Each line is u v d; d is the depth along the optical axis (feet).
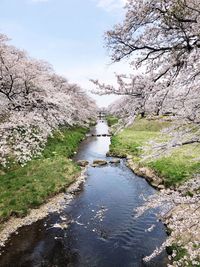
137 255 47.21
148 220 58.75
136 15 23.85
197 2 21.65
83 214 64.69
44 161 92.73
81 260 46.96
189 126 26.86
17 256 48.93
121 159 120.16
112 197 74.28
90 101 300.20
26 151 61.52
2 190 69.31
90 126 305.12
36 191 72.79
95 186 83.92
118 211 65.00
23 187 73.05
